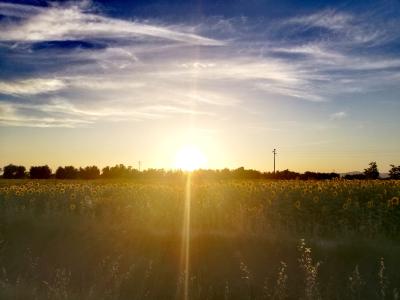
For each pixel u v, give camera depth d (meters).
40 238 16.45
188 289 12.55
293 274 12.51
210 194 21.53
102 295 12.17
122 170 78.31
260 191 21.45
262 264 13.20
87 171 84.00
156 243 15.05
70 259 14.97
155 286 13.00
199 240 14.77
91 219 18.23
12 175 94.19
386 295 11.29
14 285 12.12
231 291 12.27
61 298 11.34
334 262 12.77
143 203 20.36
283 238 14.27
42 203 22.73
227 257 13.75
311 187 21.30
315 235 14.89
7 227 17.58
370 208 17.38
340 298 11.41
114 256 14.70
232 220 16.84
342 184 22.89
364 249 13.16
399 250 13.15
